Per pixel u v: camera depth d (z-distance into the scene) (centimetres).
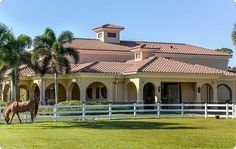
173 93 4534
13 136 1927
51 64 4253
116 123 2698
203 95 4534
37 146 1592
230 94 4641
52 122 2838
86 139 1800
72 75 4322
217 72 4375
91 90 4712
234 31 3278
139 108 3972
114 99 4319
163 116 3331
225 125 2509
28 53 4316
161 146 1582
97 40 5553
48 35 4312
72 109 3384
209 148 1530
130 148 1538
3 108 2817
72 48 4347
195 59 5441
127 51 5262
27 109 2773
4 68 4234
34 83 4572
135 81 4166
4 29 2884
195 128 2309
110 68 4409
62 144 1644
